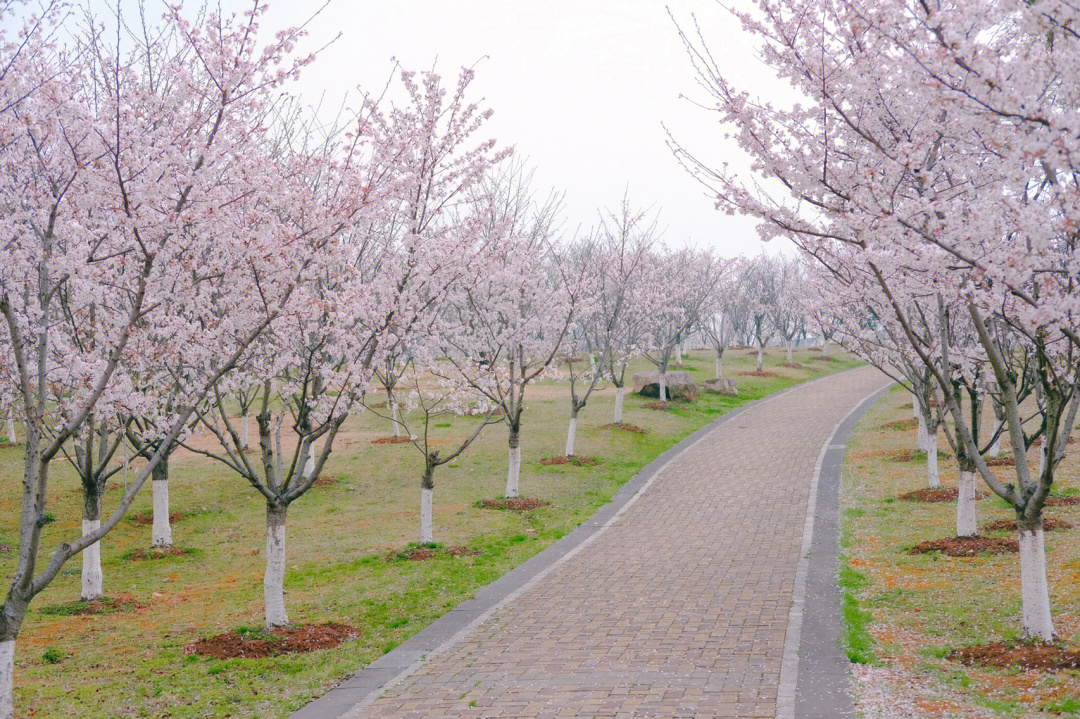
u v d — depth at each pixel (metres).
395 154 11.40
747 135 9.45
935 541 16.05
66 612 14.76
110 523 9.56
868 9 8.23
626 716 9.07
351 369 12.58
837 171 9.27
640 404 42.31
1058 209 7.68
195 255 10.44
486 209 15.52
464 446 19.03
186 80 10.04
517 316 23.61
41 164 9.85
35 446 9.24
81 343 11.75
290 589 16.02
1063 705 7.92
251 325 11.64
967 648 10.17
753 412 42.19
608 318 32.69
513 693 10.14
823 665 10.16
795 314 59.22
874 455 28.22
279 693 10.59
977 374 15.89
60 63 11.39
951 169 9.41
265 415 13.40
